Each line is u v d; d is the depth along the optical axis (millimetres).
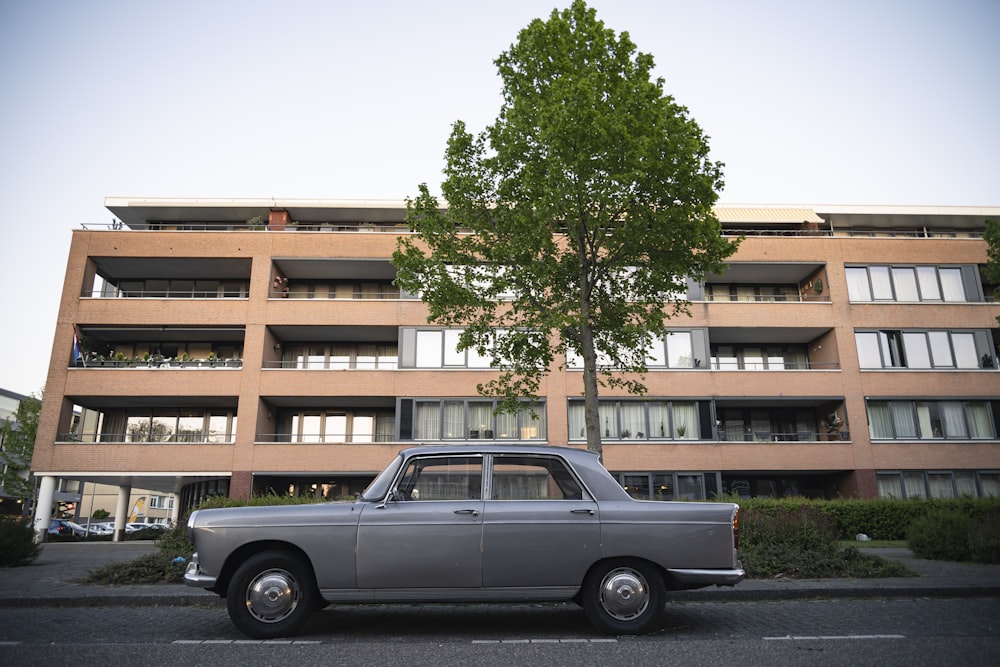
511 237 13523
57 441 26766
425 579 6152
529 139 13102
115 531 31094
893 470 27531
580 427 27562
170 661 5062
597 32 13117
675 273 13883
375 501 6398
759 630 6258
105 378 27469
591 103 12297
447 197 13883
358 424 30125
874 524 22781
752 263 29609
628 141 12086
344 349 30672
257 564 6152
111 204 31188
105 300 28219
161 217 32375
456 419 27328
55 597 8477
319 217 32500
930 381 28547
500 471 6547
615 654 5227
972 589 8750
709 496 27000
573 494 6461
